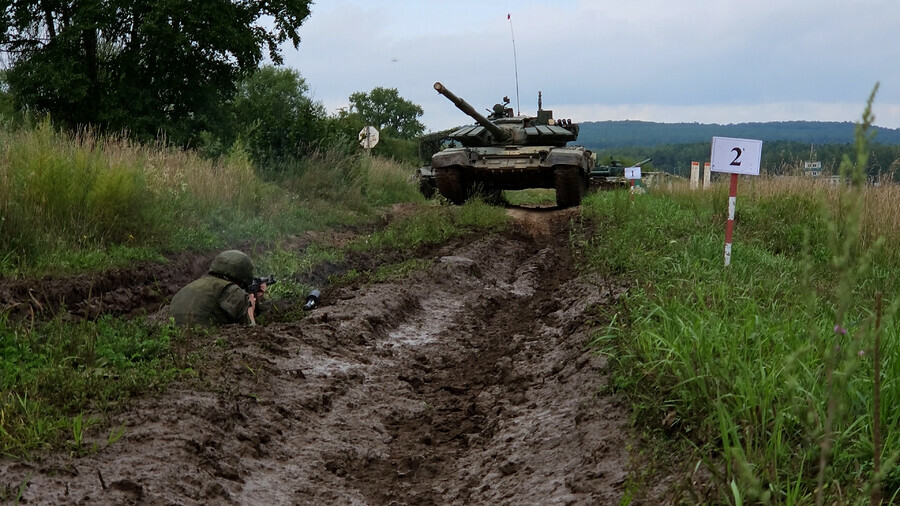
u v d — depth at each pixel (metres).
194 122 26.55
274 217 14.21
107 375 5.52
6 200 9.42
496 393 6.61
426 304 10.18
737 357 4.53
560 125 24.95
